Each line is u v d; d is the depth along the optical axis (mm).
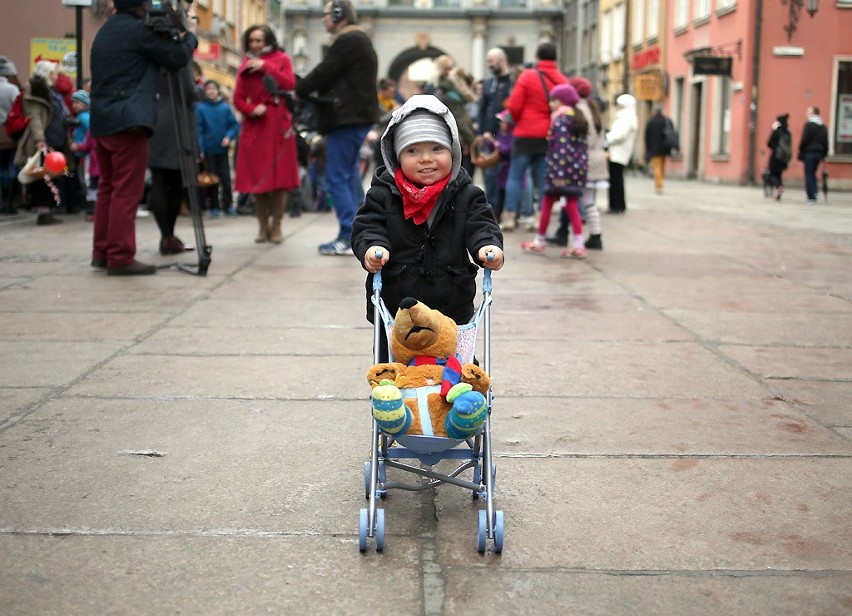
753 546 3254
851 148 30094
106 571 3033
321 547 3225
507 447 4223
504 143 13625
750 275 9273
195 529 3354
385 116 16562
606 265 9906
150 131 8484
